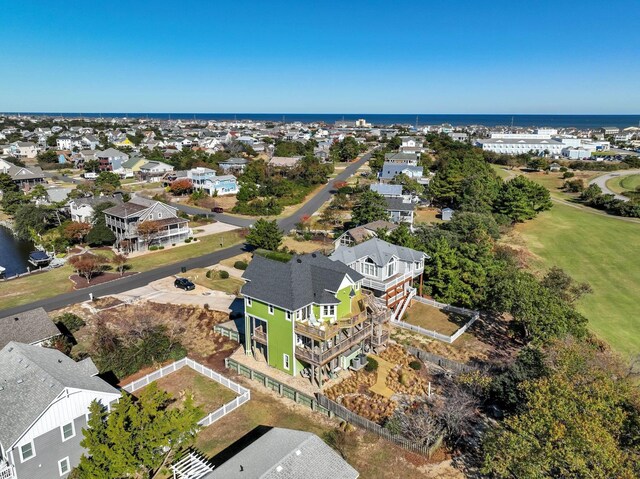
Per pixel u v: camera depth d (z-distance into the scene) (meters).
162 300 50.31
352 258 46.09
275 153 165.25
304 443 23.97
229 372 36.84
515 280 43.16
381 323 39.69
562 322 37.41
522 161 158.12
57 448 24.84
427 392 34.28
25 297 51.12
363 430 29.72
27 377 25.97
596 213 96.31
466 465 26.78
